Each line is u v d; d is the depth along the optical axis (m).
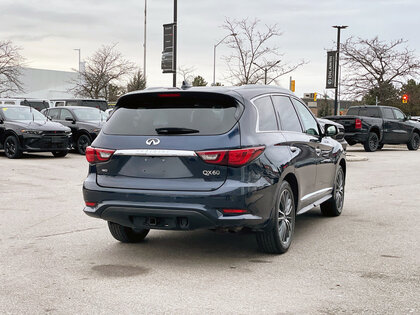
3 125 17.89
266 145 5.59
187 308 4.22
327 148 7.60
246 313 4.11
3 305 4.29
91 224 7.57
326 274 5.17
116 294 4.57
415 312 4.13
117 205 5.45
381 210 8.88
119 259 5.75
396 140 24.91
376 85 44.16
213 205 5.18
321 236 6.88
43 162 16.58
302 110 7.20
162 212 5.28
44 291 4.65
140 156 5.45
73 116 20.34
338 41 36.34
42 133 17.59
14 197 9.88
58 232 7.04
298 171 6.32
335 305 4.29
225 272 5.25
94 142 5.76
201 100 5.55
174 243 6.51
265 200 5.45
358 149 26.89
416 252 6.04
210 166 5.23
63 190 10.79
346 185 12.09
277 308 4.22
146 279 5.02
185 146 5.28
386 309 4.20
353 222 7.85
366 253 6.00
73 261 5.65
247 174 5.27
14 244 6.38
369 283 4.88
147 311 4.16
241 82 27.70
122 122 5.71
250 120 5.48
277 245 5.83
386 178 13.51
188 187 5.24
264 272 5.25
